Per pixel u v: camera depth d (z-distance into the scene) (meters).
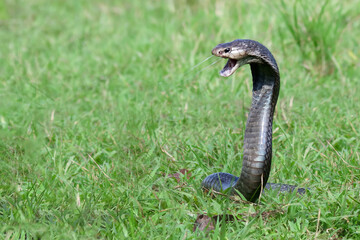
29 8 30.25
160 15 27.23
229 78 18.39
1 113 16.70
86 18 27.91
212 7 25.00
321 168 11.73
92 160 12.34
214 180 10.98
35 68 21.00
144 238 9.10
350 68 18.88
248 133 9.91
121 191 10.84
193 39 22.25
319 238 9.16
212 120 15.20
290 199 10.23
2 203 10.52
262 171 9.83
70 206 10.05
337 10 21.84
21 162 12.48
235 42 9.34
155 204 10.43
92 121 15.79
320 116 14.94
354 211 9.83
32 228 9.26
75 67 20.98
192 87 17.91
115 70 20.55
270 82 9.77
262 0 24.47
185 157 12.68
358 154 12.47
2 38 25.48
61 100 17.41
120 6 29.91
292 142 13.04
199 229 9.42
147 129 14.21
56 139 13.90
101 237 9.30
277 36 21.36
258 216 9.69
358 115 14.94
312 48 19.41
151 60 20.98
